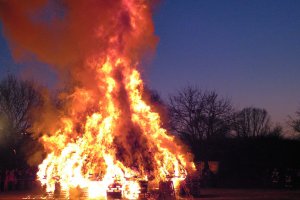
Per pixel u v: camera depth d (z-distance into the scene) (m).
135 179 28.20
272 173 48.50
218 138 59.84
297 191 37.84
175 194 29.52
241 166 50.47
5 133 52.97
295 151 50.62
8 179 40.25
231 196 31.47
